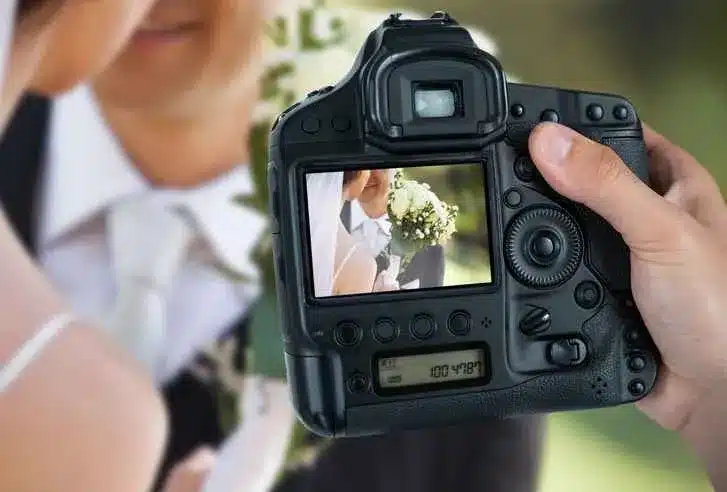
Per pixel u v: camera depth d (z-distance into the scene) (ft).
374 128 1.86
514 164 1.98
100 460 2.87
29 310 2.78
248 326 3.17
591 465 3.49
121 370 2.94
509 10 3.38
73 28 2.79
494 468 3.43
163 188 3.04
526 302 1.99
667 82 3.55
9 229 2.77
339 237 1.86
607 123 2.03
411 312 1.90
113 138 2.95
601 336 2.03
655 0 3.52
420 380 1.91
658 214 1.95
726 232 2.26
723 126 3.59
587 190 1.92
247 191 3.18
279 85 3.20
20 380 2.73
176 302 3.06
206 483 3.07
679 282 2.00
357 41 3.29
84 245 2.91
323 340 1.86
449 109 1.90
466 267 1.94
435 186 1.92
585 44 3.46
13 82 2.71
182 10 3.00
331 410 1.86
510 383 1.96
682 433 2.36
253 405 3.16
